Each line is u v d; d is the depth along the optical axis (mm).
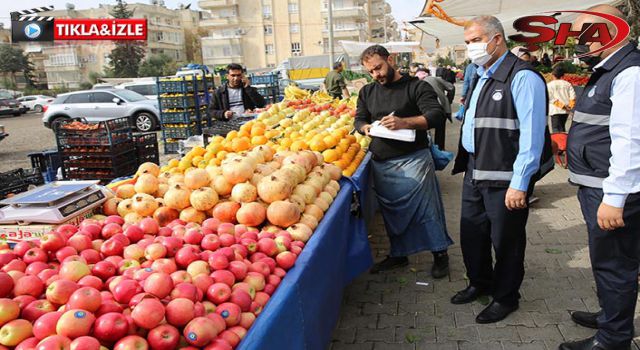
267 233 2367
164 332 1466
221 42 68938
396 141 3826
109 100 16547
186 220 2607
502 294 3281
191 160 3838
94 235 2193
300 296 2055
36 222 2467
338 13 65438
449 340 3141
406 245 4027
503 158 2953
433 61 47531
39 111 34906
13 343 1375
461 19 8133
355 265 3500
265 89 15969
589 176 2553
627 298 2557
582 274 3945
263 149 3418
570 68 11953
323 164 3596
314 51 67938
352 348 3121
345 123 5543
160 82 10688
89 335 1397
